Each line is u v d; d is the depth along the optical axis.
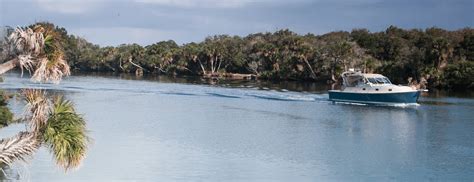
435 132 48.84
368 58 120.69
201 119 56.47
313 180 30.59
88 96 80.62
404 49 132.12
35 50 13.04
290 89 99.94
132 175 30.61
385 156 37.75
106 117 56.56
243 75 142.25
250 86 107.88
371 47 138.50
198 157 36.09
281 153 38.06
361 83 70.06
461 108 68.00
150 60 163.25
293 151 38.91
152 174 30.95
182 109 65.88
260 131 48.41
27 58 12.94
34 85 89.56
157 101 75.62
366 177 31.50
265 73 133.88
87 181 28.61
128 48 180.12
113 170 31.56
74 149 13.14
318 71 125.12
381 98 68.19
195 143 41.44
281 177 31.11
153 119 55.81
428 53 105.00
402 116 59.81
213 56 149.62
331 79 122.25
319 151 39.16
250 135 46.00
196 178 30.42
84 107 65.56
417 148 40.94
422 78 103.12
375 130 49.81
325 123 54.12
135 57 168.25
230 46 152.88
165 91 92.19
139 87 100.50
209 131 47.91
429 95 89.12
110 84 108.12
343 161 35.81
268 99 79.25
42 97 13.48
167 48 177.75
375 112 63.00
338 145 41.75
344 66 119.50
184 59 155.50
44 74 13.00
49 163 31.19
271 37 171.12
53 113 13.38
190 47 159.50
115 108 65.56
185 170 32.22
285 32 172.62
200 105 70.88
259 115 60.31
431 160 36.44
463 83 100.31
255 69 141.25
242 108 67.50
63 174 29.52
